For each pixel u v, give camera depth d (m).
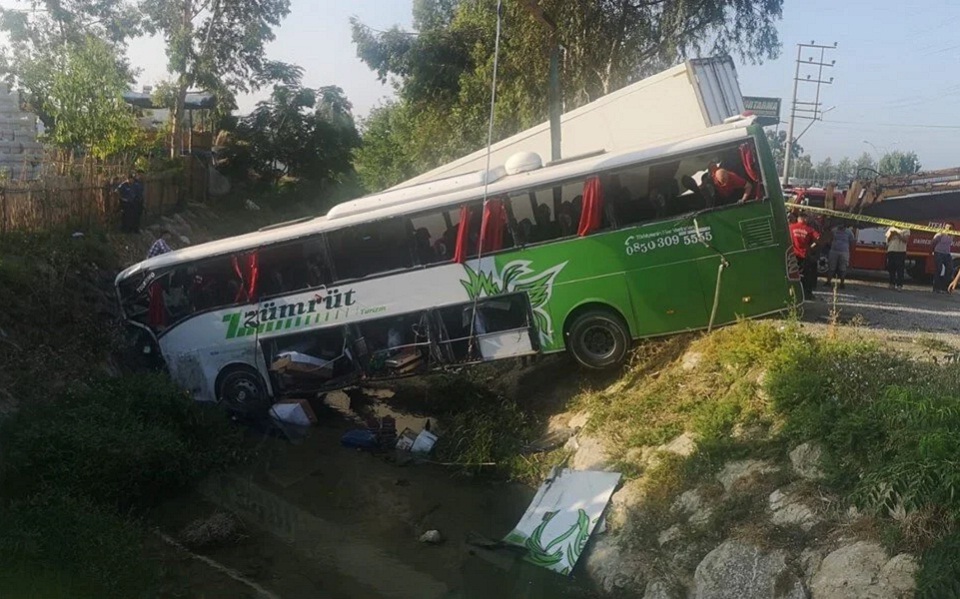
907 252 23.05
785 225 11.73
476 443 11.96
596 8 25.34
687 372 11.01
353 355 13.23
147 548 9.59
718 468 8.98
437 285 12.76
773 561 7.43
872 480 7.24
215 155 36.69
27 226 16.48
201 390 14.00
